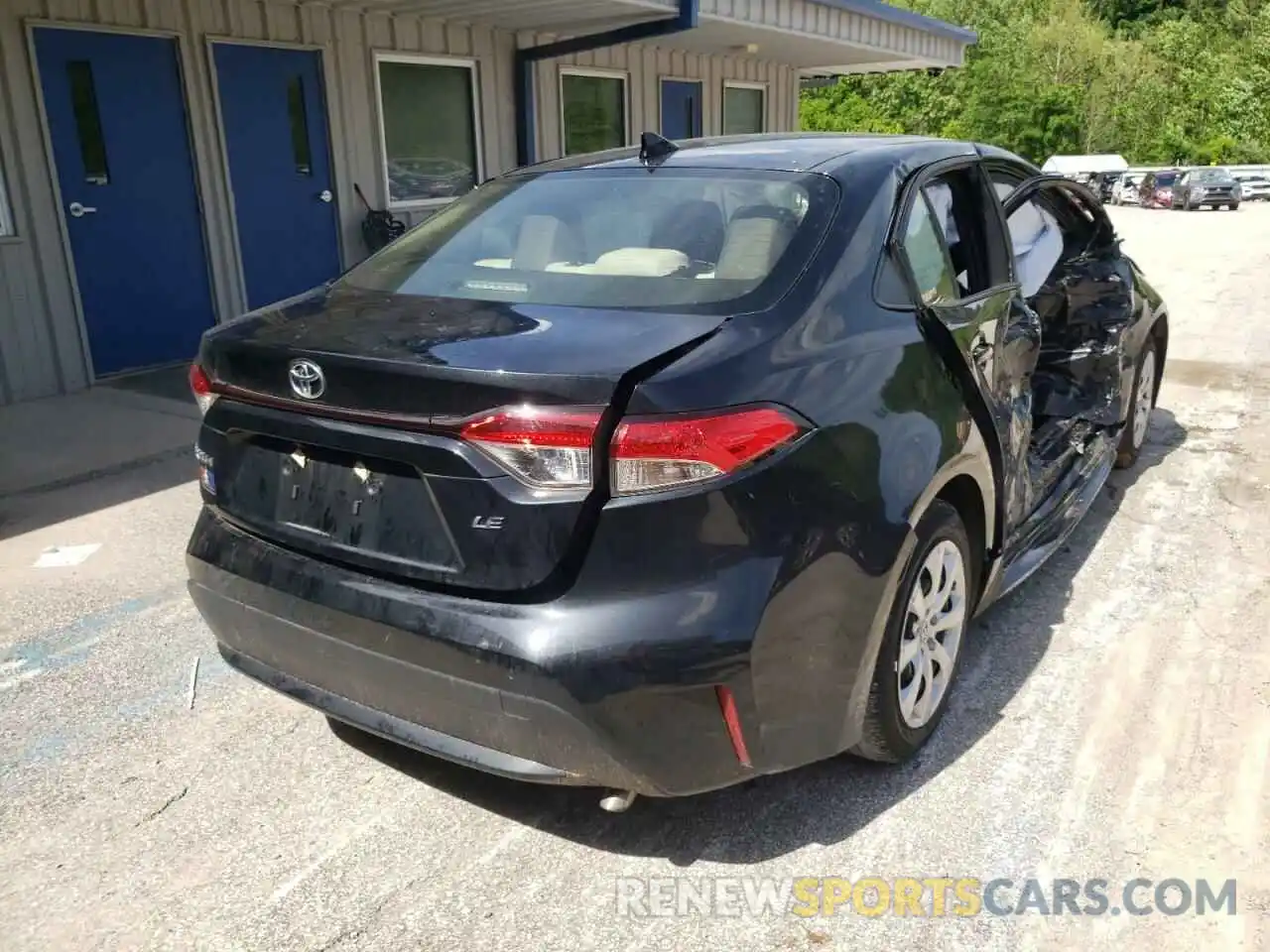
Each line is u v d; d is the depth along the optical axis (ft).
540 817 9.41
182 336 26.63
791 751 8.30
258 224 27.91
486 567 7.69
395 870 8.75
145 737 10.67
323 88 28.91
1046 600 13.42
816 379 8.34
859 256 9.45
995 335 10.91
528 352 7.83
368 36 29.86
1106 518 16.29
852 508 8.30
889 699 9.24
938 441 9.36
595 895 8.41
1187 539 15.38
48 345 23.77
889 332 9.31
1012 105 181.68
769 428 7.78
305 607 8.51
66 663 12.14
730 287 8.93
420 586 8.05
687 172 10.73
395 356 7.99
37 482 18.19
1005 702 11.02
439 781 9.95
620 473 7.38
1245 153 205.36
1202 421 21.84
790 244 9.27
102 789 9.81
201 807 9.57
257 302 28.19
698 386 7.60
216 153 26.55
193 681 11.78
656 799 9.58
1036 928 7.97
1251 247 62.64
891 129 170.30
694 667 7.44
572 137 37.52
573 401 7.36
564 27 33.58
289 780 9.95
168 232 25.89
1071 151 184.65
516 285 9.71
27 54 22.57
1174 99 216.74
